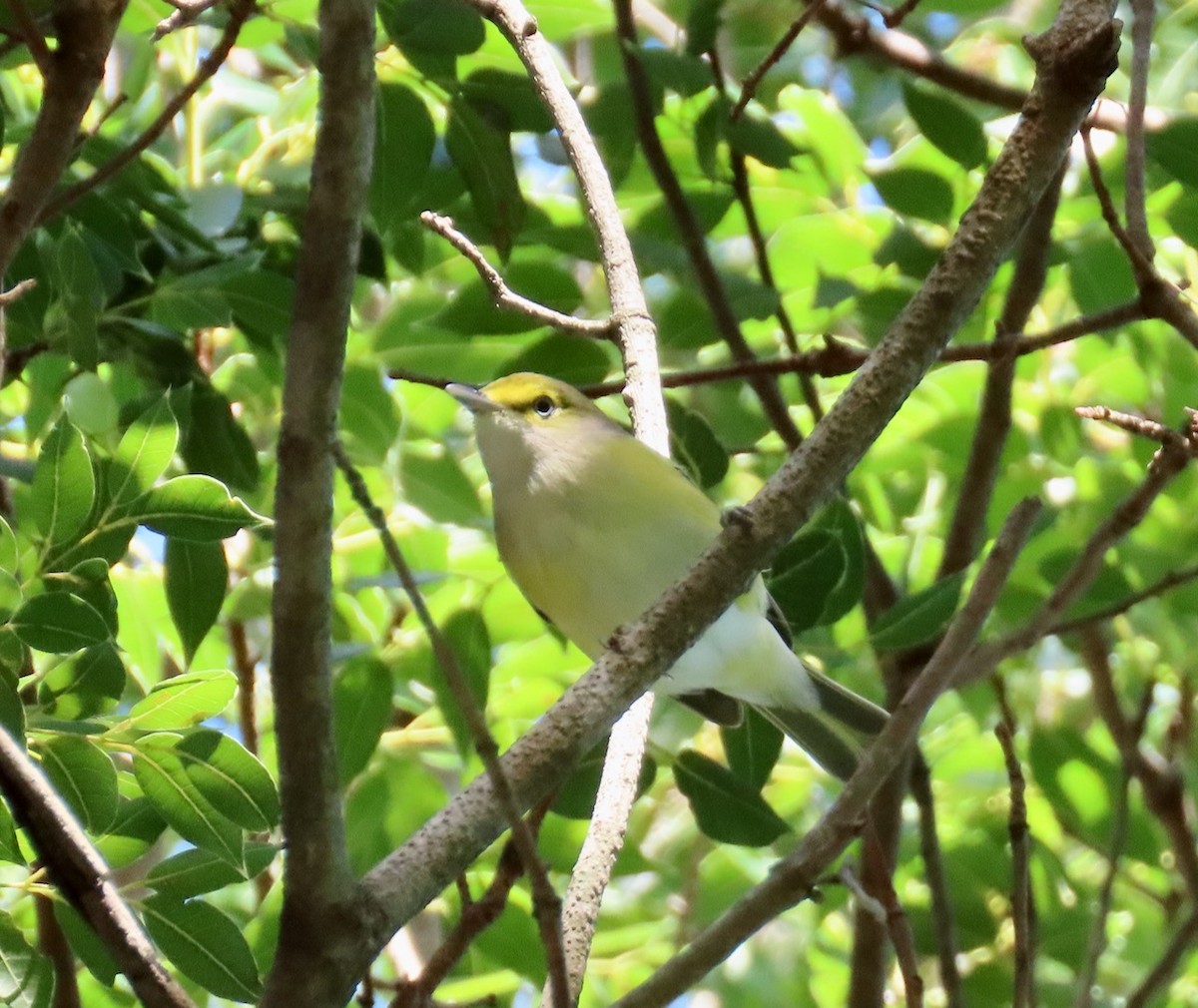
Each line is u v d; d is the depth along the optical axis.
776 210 10.06
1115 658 10.83
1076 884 9.22
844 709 8.35
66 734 5.16
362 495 3.79
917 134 10.50
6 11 6.71
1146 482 6.04
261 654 9.59
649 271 8.37
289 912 4.11
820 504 4.77
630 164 8.52
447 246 9.68
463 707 3.90
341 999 4.12
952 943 7.38
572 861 8.70
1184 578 7.16
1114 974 9.77
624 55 8.23
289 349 3.83
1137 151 6.62
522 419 7.98
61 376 8.10
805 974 10.93
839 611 7.55
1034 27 11.32
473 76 7.52
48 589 5.31
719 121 8.20
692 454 8.23
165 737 5.14
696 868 10.41
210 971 5.35
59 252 6.63
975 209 4.68
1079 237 9.16
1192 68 10.04
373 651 7.83
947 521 10.12
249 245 8.00
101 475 5.40
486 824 4.42
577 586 7.78
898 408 4.77
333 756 4.05
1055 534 9.79
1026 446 10.09
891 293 8.88
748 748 8.24
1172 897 9.31
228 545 9.65
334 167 3.79
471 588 9.04
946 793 10.52
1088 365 10.56
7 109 7.71
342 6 3.74
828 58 11.15
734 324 8.23
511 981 8.78
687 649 4.79
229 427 7.82
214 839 5.16
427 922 9.39
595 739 4.63
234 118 10.81
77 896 4.48
